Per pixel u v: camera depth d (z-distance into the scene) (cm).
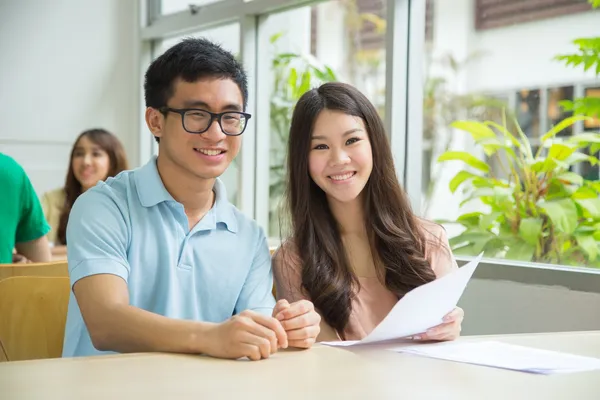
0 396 81
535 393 88
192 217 150
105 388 86
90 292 127
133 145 427
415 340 129
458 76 273
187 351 111
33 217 250
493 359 109
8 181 239
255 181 355
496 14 260
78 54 413
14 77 398
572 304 208
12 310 150
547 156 233
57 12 407
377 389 88
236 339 106
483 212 250
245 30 347
